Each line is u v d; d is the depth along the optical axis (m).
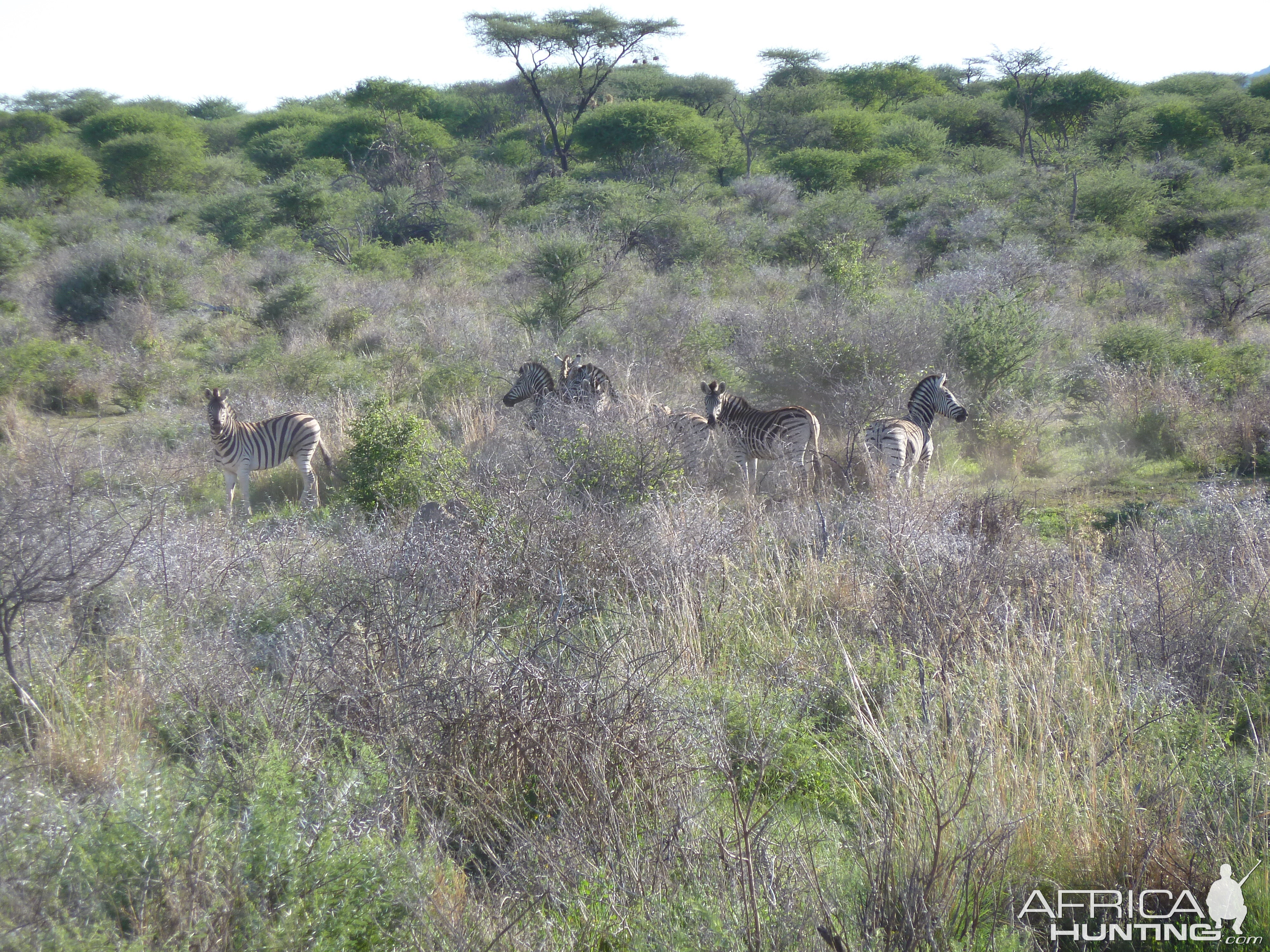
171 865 2.70
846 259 15.70
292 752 3.52
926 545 5.93
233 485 8.92
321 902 2.70
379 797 3.28
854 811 3.74
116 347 13.96
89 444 9.87
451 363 12.36
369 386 11.92
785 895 2.91
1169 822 3.39
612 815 3.27
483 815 3.51
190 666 4.30
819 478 8.73
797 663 4.84
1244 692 4.64
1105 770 3.73
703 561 6.03
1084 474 9.55
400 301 17.31
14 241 18.55
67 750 3.63
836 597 5.73
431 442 8.65
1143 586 5.52
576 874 3.08
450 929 2.73
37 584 4.43
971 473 9.73
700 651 4.93
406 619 4.28
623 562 5.77
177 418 10.84
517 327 14.84
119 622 4.90
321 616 4.65
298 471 9.58
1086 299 17.30
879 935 2.77
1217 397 10.73
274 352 13.46
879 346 10.86
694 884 3.05
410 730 3.72
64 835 2.83
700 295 16.42
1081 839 3.30
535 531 5.98
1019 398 10.80
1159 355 11.86
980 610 5.06
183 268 17.62
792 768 3.98
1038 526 7.55
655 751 3.65
